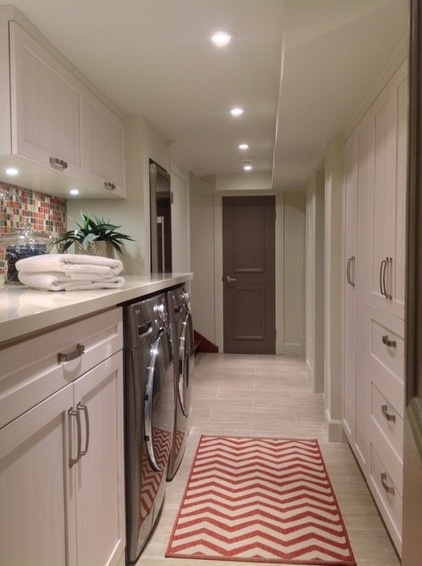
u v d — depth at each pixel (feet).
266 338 19.12
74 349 4.06
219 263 19.15
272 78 7.93
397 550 5.65
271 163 15.33
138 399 5.57
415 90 2.37
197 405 12.14
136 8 5.63
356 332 8.14
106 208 9.95
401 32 4.95
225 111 9.75
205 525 6.68
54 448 3.72
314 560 5.91
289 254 18.85
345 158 9.11
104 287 5.68
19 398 3.16
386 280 6.02
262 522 6.75
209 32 6.25
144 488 5.81
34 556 3.39
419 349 2.36
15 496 3.13
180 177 15.35
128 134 9.89
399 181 5.45
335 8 4.89
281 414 11.43
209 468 8.49
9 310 3.42
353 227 8.37
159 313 6.78
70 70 7.13
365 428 7.44
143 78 7.88
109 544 4.99
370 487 7.06
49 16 5.78
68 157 7.00
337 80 6.24
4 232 7.43
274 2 5.52
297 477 8.13
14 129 5.51
